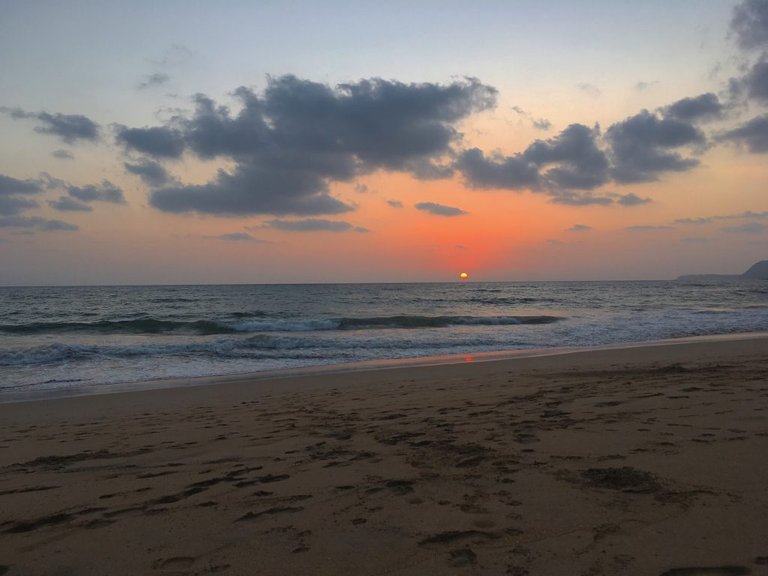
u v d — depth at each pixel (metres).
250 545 2.44
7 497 3.43
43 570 2.29
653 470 3.21
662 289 83.62
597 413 5.14
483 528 2.50
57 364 13.59
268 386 9.38
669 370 8.62
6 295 68.88
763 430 4.06
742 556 2.08
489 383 8.23
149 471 3.98
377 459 3.93
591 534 2.36
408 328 23.59
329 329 23.70
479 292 75.06
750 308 36.22
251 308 41.31
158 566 2.27
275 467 3.87
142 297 61.59
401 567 2.15
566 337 18.88
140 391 9.26
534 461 3.59
